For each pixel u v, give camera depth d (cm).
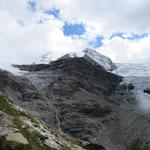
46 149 2736
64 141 3447
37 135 2841
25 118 3234
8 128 2480
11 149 2280
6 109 3134
